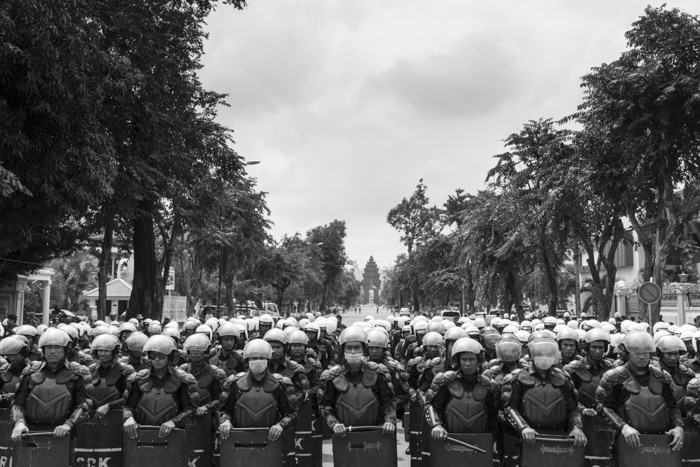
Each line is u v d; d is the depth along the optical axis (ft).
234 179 106.32
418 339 40.75
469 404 22.35
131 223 95.25
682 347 25.95
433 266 161.38
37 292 149.79
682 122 65.36
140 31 80.18
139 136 82.89
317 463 30.89
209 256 154.51
